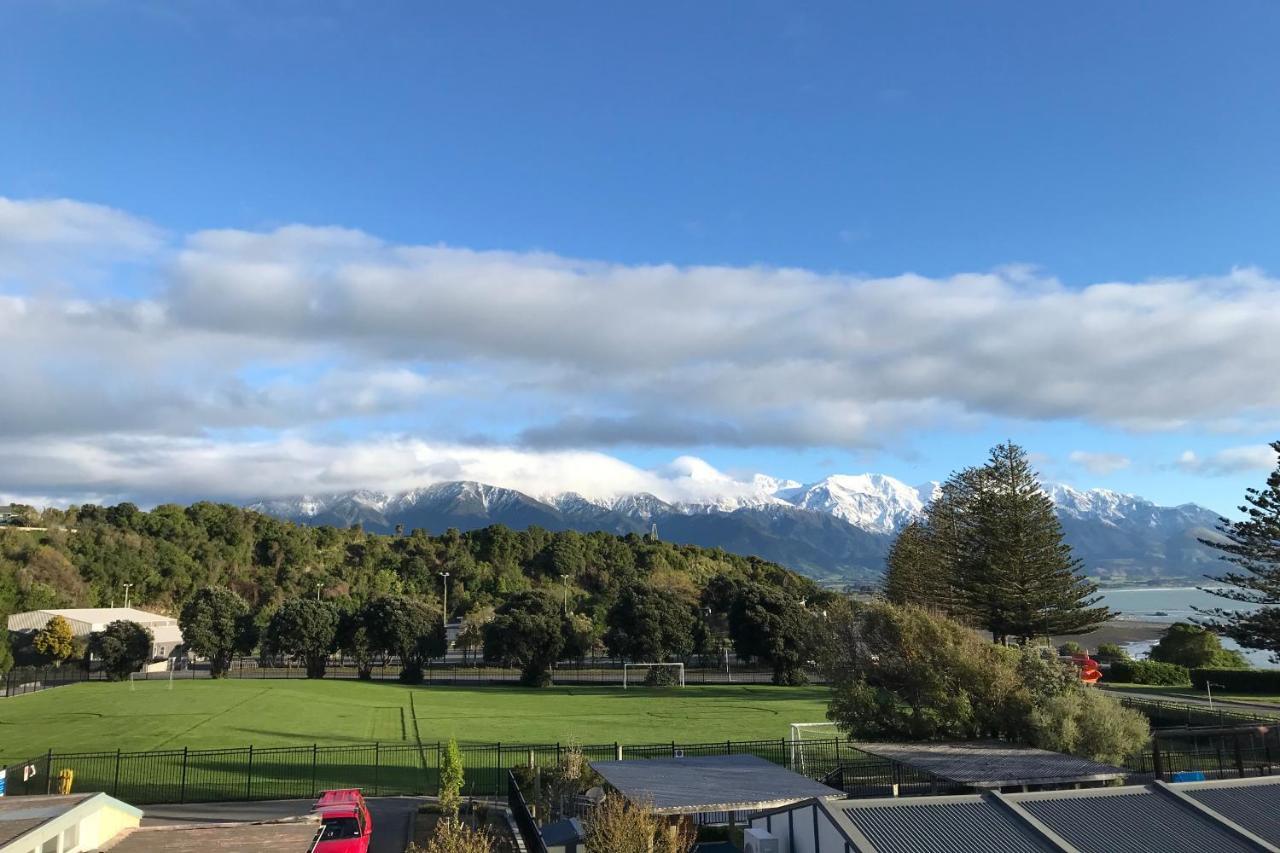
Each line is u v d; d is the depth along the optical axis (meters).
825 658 33.50
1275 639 50.69
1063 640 134.25
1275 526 49.94
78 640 75.81
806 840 14.75
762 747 35.84
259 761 33.69
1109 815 13.38
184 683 63.09
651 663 80.75
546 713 49.84
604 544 154.75
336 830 20.84
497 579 131.88
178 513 138.50
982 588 60.94
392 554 142.50
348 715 46.84
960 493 66.56
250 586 124.06
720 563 159.00
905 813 13.41
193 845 16.19
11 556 102.12
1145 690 59.94
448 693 62.03
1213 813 13.38
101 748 36.09
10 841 13.32
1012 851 12.20
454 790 25.20
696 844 21.50
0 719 44.47
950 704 29.75
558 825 21.05
